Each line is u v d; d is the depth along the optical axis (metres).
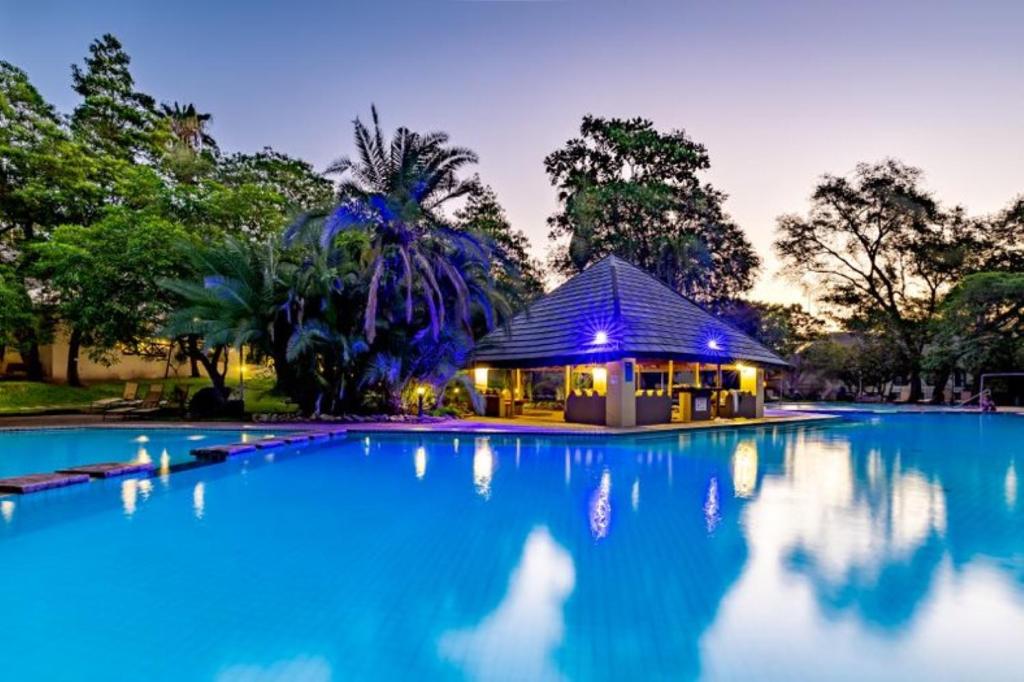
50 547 5.09
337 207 14.94
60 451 11.31
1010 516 6.23
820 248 34.56
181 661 3.09
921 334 31.80
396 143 16.05
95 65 25.78
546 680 2.87
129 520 6.05
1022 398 29.19
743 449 12.41
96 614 3.68
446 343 16.39
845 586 4.15
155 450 11.41
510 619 3.58
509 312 17.81
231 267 15.40
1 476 8.68
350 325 15.78
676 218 32.41
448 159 16.42
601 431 13.96
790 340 37.06
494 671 2.96
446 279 16.33
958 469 9.69
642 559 4.75
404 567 4.56
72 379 22.09
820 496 7.32
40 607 3.79
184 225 17.84
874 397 34.69
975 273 29.38
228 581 4.24
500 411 18.62
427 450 11.96
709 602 3.85
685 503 6.87
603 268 19.83
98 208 18.39
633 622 3.55
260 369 25.38
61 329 21.42
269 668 3.00
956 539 5.33
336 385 16.05
